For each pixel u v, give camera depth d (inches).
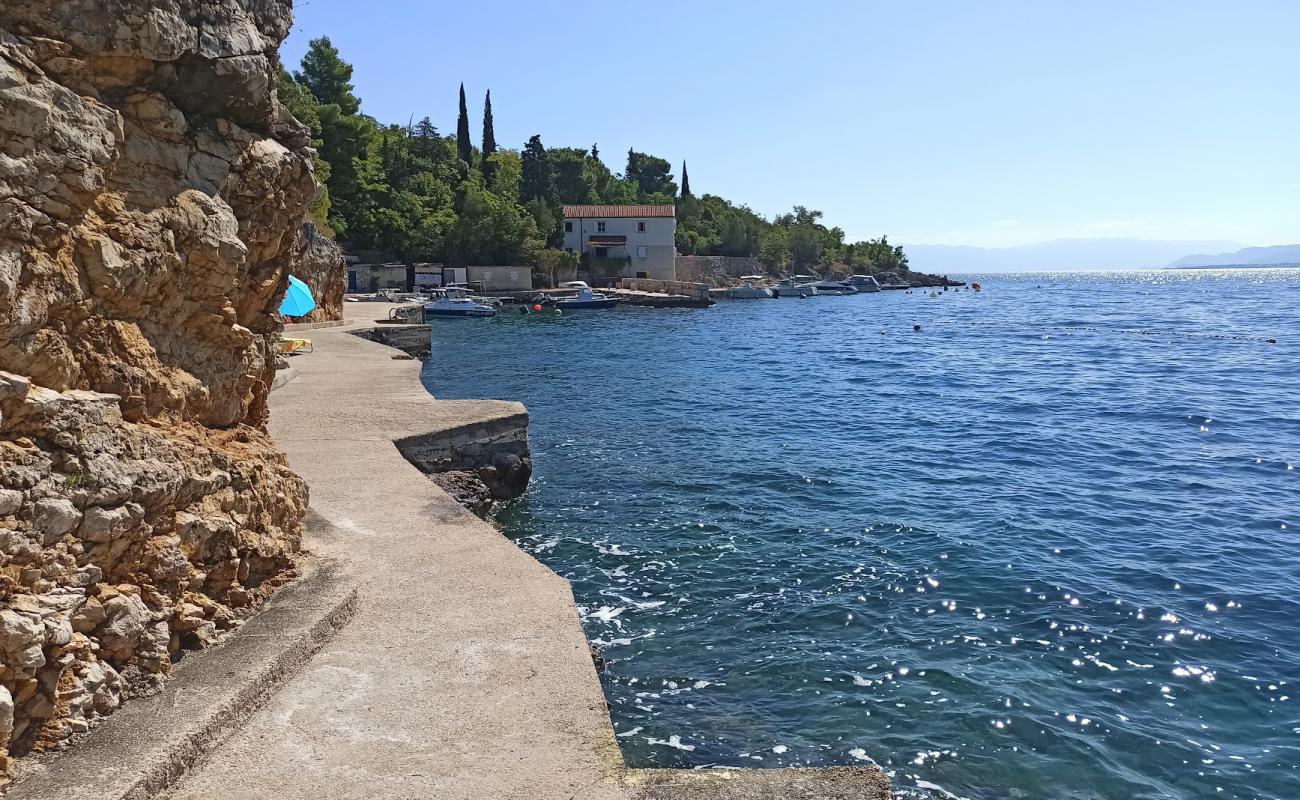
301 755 206.7
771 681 347.6
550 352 1675.7
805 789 204.4
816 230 5792.3
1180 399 1084.5
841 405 1058.7
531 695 239.3
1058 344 1909.4
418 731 219.8
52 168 192.4
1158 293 5226.4
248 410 307.6
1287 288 6161.4
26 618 174.9
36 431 190.2
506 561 339.3
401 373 844.6
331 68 2864.2
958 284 6451.8
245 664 229.9
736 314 3009.4
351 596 288.2
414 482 449.4
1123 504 600.1
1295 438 831.7
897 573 464.8
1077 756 295.3
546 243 3757.4
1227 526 547.2
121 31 211.9
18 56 190.4
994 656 368.2
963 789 277.4
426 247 3203.7
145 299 233.8
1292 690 340.2
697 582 454.6
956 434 868.0
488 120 4215.1
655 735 308.5
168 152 238.4
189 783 192.1
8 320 182.9
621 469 706.2
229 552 254.8
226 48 242.7
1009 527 544.1
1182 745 302.8
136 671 210.7
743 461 737.0
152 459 221.5
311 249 1466.5
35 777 174.6
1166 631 391.9
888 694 336.5
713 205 5339.6
